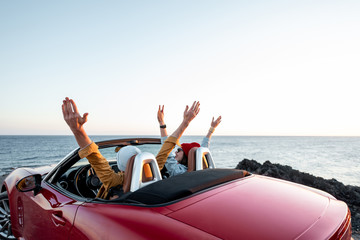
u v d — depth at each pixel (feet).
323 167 111.14
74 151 8.73
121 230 4.95
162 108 10.38
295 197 5.92
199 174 6.80
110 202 6.15
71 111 6.12
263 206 5.21
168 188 5.82
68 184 10.05
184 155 10.14
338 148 362.74
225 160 156.87
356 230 15.06
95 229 5.50
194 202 5.32
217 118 12.07
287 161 148.46
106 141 9.56
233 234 4.22
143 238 4.50
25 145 410.52
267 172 31.50
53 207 7.64
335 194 23.52
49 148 343.67
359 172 91.76
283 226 4.47
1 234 11.66
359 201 21.22
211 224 4.51
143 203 5.61
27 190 8.83
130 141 10.20
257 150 289.53
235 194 5.76
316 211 5.26
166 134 10.21
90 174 10.34
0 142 510.17
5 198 11.71
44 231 7.91
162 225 4.65
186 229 4.43
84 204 6.64
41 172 11.61
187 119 8.59
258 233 4.24
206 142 11.67
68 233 6.46
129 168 6.58
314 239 4.19
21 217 10.00
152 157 6.84
